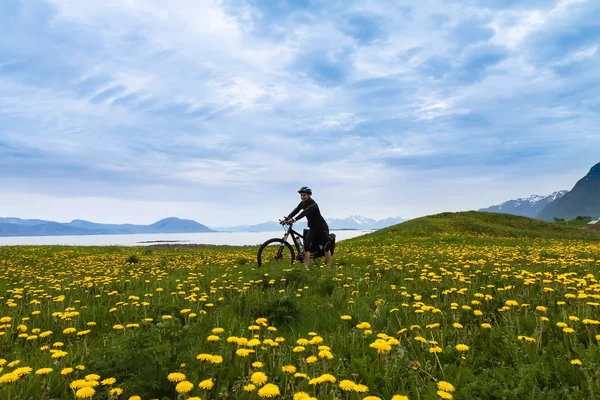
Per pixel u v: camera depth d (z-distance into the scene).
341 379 3.13
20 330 4.66
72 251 22.77
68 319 4.96
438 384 2.70
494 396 2.81
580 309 4.82
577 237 38.94
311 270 9.27
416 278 8.30
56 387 3.00
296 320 5.14
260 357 3.53
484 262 10.54
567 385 2.94
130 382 2.72
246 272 10.23
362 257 14.29
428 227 40.81
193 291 7.25
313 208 10.45
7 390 2.68
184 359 3.22
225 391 2.84
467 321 4.85
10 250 22.20
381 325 4.71
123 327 4.29
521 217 52.97
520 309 4.92
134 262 15.55
